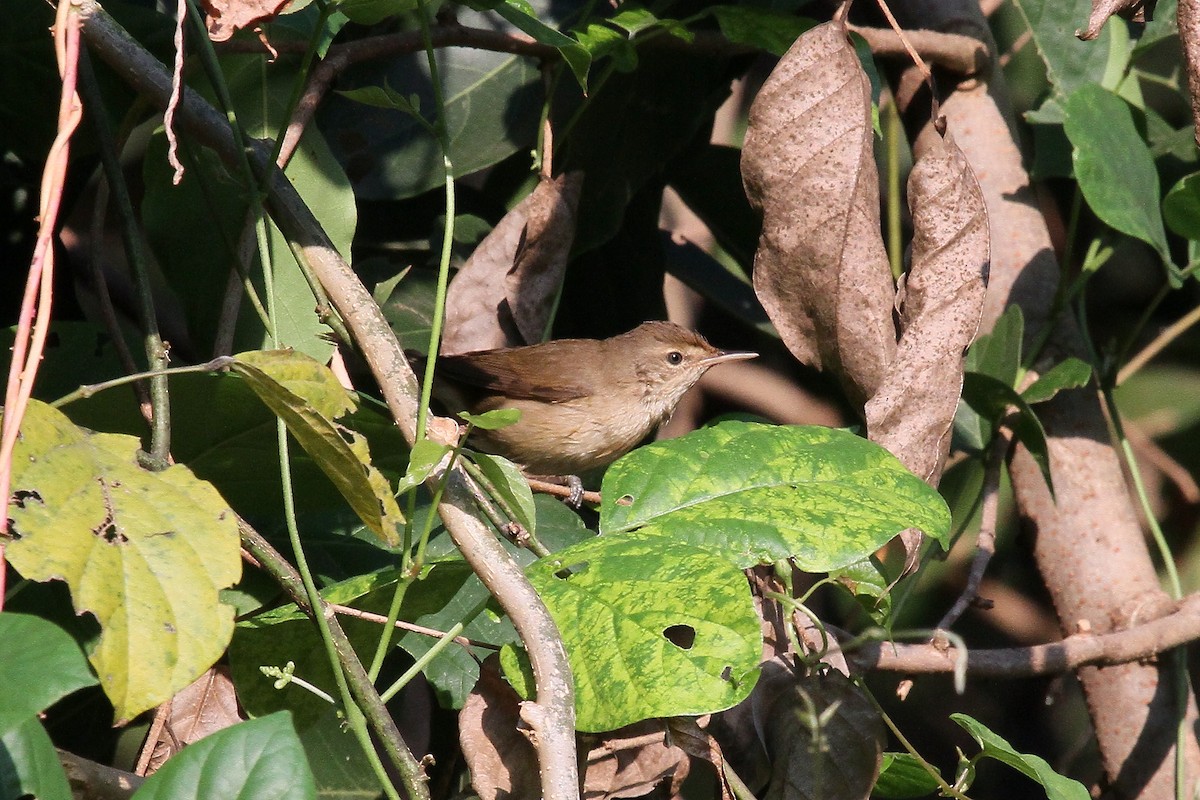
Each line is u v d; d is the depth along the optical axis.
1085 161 7.82
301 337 6.98
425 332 8.82
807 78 7.11
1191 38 6.86
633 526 5.21
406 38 8.01
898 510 5.32
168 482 4.34
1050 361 9.07
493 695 5.19
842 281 7.09
